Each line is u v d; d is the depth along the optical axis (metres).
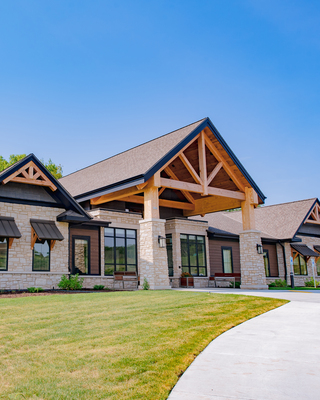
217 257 30.47
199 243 29.03
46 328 9.71
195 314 11.82
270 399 5.54
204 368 6.95
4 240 19.31
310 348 8.24
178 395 5.71
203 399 5.55
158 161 20.97
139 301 14.16
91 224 23.23
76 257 22.61
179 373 6.68
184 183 22.77
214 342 8.81
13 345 8.23
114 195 23.58
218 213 37.56
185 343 8.48
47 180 20.33
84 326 9.95
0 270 18.91
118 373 6.60
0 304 13.25
